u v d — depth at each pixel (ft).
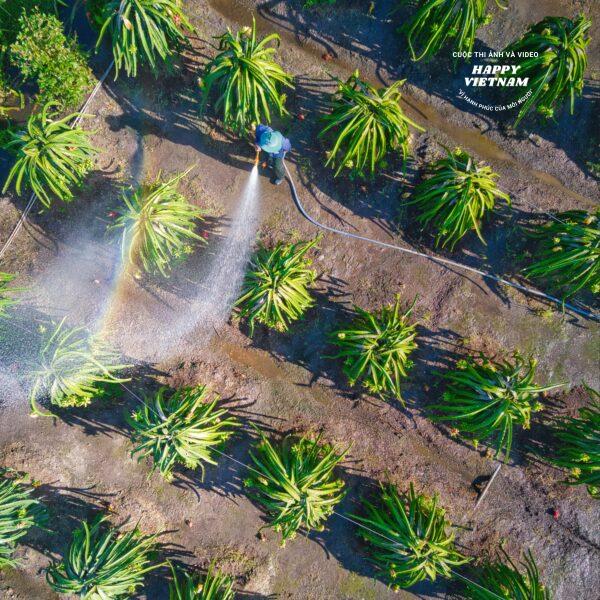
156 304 21.35
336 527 21.24
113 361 21.13
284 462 19.79
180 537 21.34
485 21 19.21
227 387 21.39
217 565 21.25
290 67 20.97
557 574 21.38
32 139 17.95
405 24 20.27
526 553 21.33
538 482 21.39
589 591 21.30
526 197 21.15
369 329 19.71
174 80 20.72
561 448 20.75
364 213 21.24
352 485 21.33
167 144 21.04
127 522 21.22
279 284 19.11
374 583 21.21
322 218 21.25
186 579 21.09
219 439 20.06
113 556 19.43
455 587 21.18
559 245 19.76
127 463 21.33
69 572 19.25
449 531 21.35
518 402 19.35
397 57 20.89
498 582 20.18
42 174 18.98
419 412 21.34
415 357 21.34
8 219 21.02
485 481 21.43
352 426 21.43
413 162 21.04
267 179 21.17
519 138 21.11
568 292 20.34
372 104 18.12
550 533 21.42
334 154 19.88
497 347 21.27
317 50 21.06
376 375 19.31
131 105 20.92
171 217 18.80
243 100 18.16
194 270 21.25
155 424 19.01
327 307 21.26
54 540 21.21
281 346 21.38
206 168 21.13
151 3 17.58
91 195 20.95
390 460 21.43
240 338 21.39
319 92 20.98
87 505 21.25
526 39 18.88
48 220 21.08
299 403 21.44
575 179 21.11
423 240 21.18
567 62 18.26
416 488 21.42
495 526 21.36
